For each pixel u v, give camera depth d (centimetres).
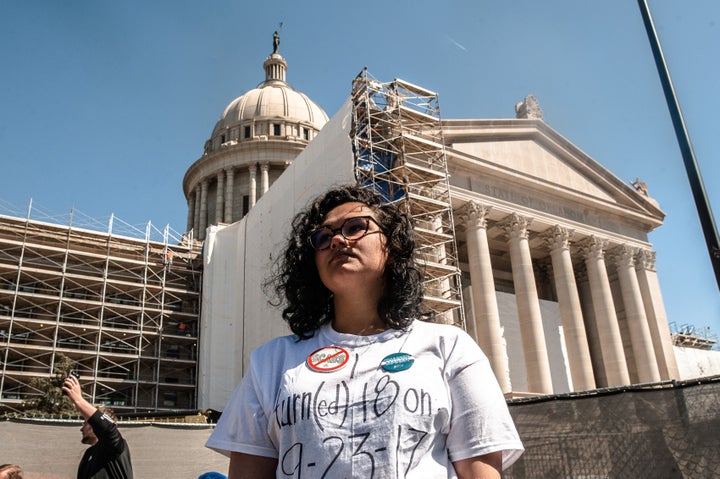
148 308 5162
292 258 359
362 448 250
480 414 263
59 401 3541
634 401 1058
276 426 276
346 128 3912
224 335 5134
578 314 4591
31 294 4625
